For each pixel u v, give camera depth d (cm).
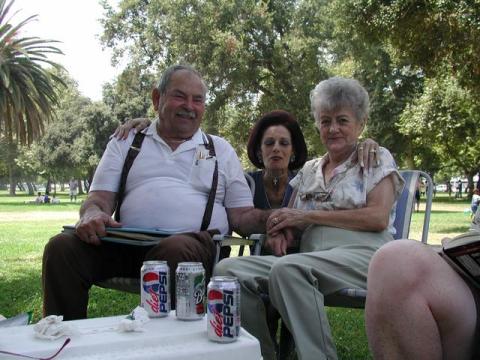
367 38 1052
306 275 221
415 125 1841
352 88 274
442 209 2422
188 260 249
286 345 281
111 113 4275
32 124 2155
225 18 2261
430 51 980
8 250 934
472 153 2452
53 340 154
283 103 2347
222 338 157
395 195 268
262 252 306
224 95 2303
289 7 2402
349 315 468
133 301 512
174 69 320
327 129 276
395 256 154
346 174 272
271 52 2314
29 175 6159
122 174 316
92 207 300
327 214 262
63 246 264
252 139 348
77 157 4328
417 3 923
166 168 314
